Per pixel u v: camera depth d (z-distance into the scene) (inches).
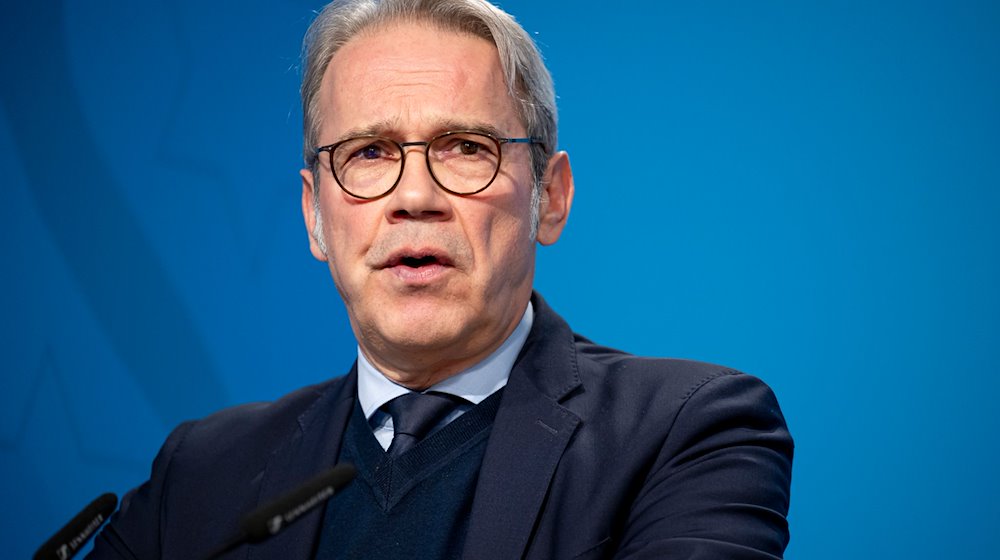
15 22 319.0
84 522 105.8
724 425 134.3
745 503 126.0
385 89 138.6
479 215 136.6
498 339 144.2
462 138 138.4
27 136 317.1
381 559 132.6
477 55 141.6
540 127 146.8
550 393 141.3
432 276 135.4
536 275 280.2
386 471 138.9
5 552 310.8
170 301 309.3
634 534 127.9
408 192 134.6
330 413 152.0
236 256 309.1
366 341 143.5
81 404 311.4
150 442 307.6
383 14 144.9
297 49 309.4
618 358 152.0
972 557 246.7
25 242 316.5
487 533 127.9
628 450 133.7
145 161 312.7
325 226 145.7
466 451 138.6
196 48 312.5
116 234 312.5
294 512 97.0
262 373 305.9
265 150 309.4
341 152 141.6
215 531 147.7
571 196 156.6
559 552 127.9
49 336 314.3
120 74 315.3
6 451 314.0
